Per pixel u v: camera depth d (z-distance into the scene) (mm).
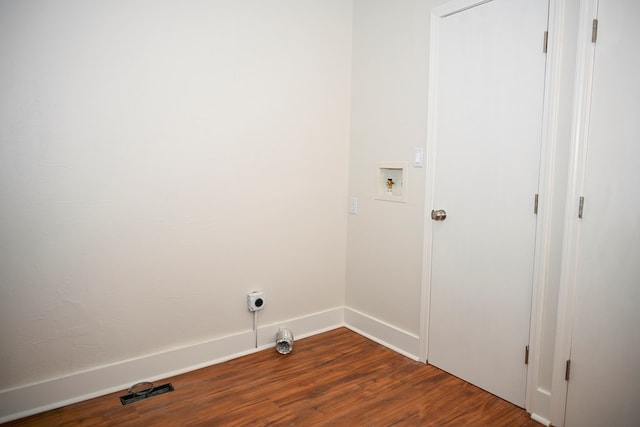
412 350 2727
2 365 2018
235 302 2705
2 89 1917
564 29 1896
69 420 2027
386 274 2900
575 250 1898
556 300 1987
